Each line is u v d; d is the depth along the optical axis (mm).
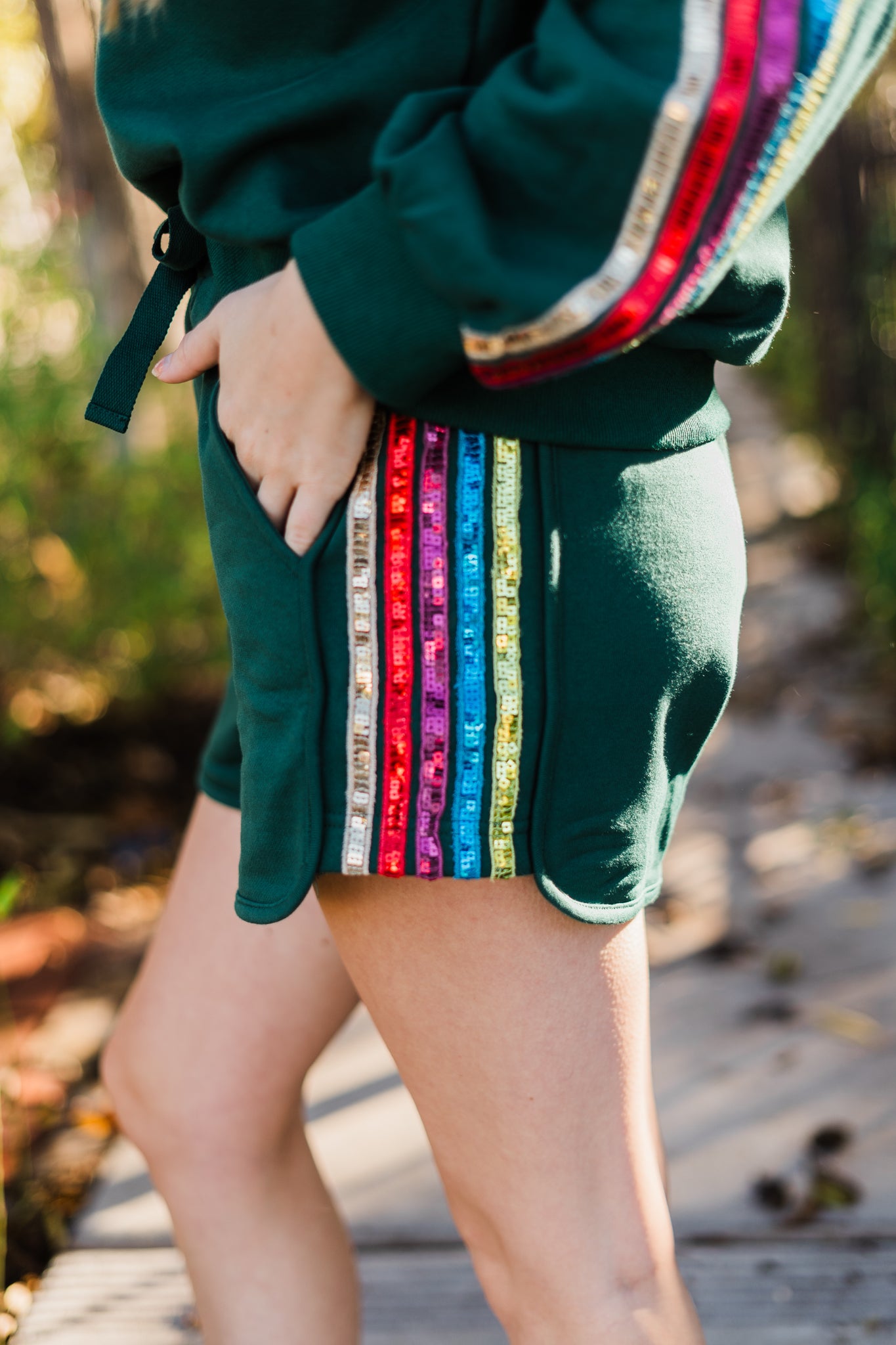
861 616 4176
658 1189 851
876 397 4824
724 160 649
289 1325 1082
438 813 760
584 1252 819
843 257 5203
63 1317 1473
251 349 758
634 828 792
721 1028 1998
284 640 774
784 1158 1675
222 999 1062
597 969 803
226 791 1081
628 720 767
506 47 771
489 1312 1442
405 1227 1596
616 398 750
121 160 857
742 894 2469
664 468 777
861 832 2691
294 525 760
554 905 765
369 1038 2045
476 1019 798
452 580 742
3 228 2883
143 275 3287
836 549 4918
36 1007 2311
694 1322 847
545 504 736
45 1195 1765
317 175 789
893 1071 1852
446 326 686
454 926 785
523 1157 812
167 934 1105
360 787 770
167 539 2936
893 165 4773
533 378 696
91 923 2625
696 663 794
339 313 703
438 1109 841
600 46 650
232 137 779
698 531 790
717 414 825
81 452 2850
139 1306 1485
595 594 746
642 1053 844
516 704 747
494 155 673
